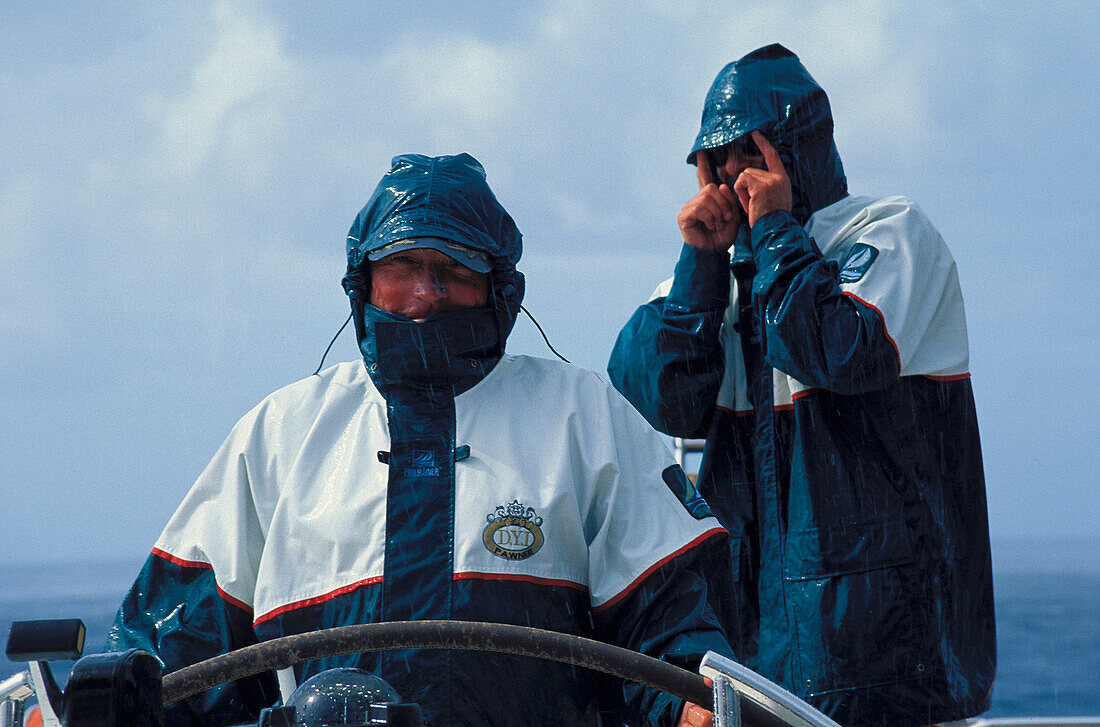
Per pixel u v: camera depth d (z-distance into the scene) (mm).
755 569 10750
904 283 10273
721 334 11359
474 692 6637
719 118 11336
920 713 9750
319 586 7008
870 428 10203
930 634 9891
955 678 9945
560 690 6844
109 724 4336
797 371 10023
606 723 7223
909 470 10188
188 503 7602
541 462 7223
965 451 10609
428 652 6656
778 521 10406
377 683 4879
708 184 11453
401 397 7387
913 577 9961
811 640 9922
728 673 5094
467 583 6801
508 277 7578
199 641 7203
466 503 7008
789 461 10492
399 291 7457
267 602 7027
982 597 10469
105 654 4535
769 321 10211
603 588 7039
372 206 7633
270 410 7742
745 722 5320
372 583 6840
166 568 7414
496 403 7445
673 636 6777
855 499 10102
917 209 10859
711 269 11297
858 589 9883
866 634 9781
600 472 7270
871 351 9867
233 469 7551
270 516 7375
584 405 7551
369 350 7465
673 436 11430
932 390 10469
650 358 11195
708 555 7223
